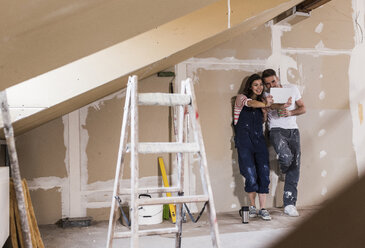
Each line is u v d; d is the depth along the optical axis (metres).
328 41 4.38
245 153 3.82
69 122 3.77
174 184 3.99
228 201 4.08
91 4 1.07
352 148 4.39
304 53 4.32
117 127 3.88
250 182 3.76
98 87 2.58
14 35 1.07
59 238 3.09
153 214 3.56
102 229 3.41
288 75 4.28
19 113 2.24
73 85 2.30
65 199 3.74
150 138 3.94
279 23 4.26
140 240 2.96
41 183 3.69
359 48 4.45
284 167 3.89
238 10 2.66
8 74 1.41
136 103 1.76
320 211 0.23
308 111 4.30
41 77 2.27
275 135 3.90
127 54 2.40
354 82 4.43
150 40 2.46
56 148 3.74
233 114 4.13
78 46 1.46
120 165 1.95
